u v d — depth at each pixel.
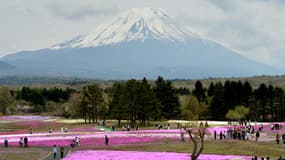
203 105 187.88
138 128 135.25
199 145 93.19
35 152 86.94
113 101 151.62
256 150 87.44
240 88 192.00
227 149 88.00
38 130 137.00
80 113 178.38
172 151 86.00
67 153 85.19
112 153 83.06
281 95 191.25
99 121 165.12
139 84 149.00
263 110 192.00
